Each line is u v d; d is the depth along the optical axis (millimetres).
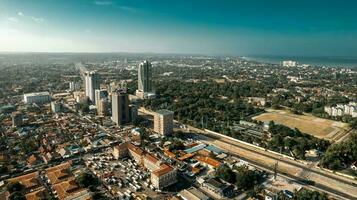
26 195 190000
